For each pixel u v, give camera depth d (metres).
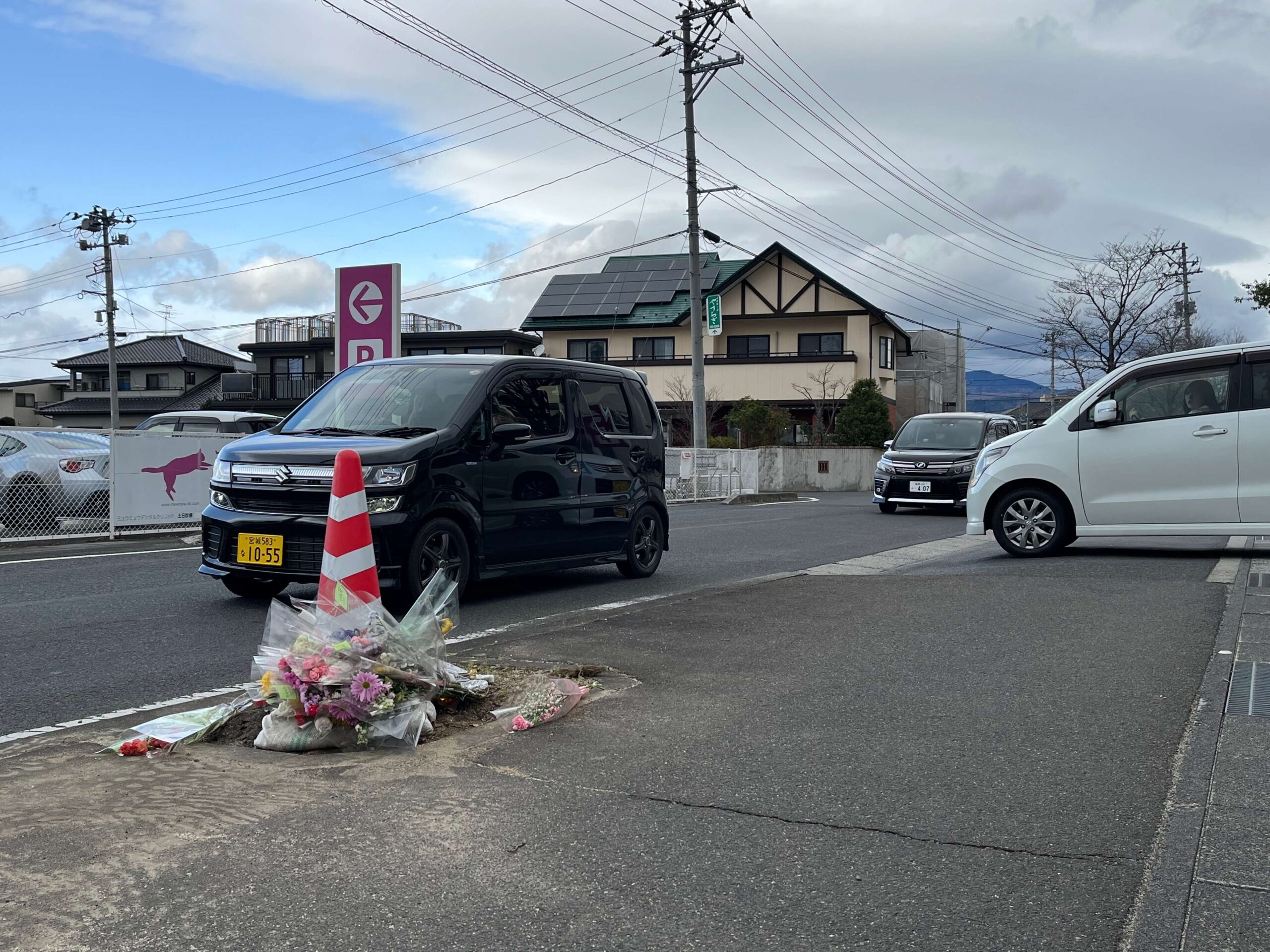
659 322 41.25
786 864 2.86
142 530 12.32
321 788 3.47
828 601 7.08
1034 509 9.30
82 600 7.54
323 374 47.66
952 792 3.40
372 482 6.55
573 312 42.41
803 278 40.19
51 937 2.45
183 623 6.67
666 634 5.99
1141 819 3.15
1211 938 2.43
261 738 3.93
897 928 2.50
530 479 7.62
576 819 3.20
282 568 6.68
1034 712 4.30
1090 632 5.83
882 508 18.77
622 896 2.68
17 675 5.25
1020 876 2.77
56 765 3.71
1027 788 3.43
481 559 7.20
